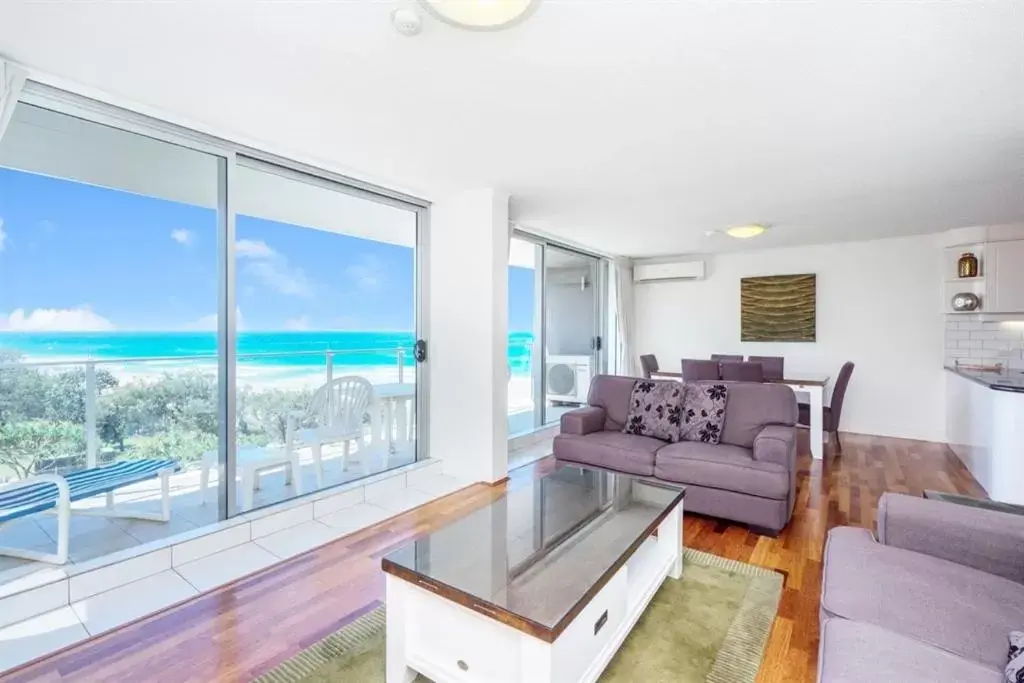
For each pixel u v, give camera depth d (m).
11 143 2.56
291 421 3.46
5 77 1.90
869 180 3.40
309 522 3.02
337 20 1.66
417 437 4.08
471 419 3.86
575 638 1.51
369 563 2.52
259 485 3.31
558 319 6.03
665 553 2.37
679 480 3.15
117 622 1.98
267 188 3.39
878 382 5.65
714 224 4.88
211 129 2.60
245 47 1.83
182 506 3.01
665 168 3.19
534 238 5.33
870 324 5.69
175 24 1.68
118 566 2.24
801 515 3.23
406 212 4.07
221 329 2.77
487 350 3.76
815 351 6.02
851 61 1.89
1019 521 1.57
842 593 1.43
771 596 2.21
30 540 2.61
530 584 1.57
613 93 2.16
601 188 3.66
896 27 1.66
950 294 5.15
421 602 1.64
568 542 1.90
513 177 3.41
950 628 1.24
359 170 3.27
